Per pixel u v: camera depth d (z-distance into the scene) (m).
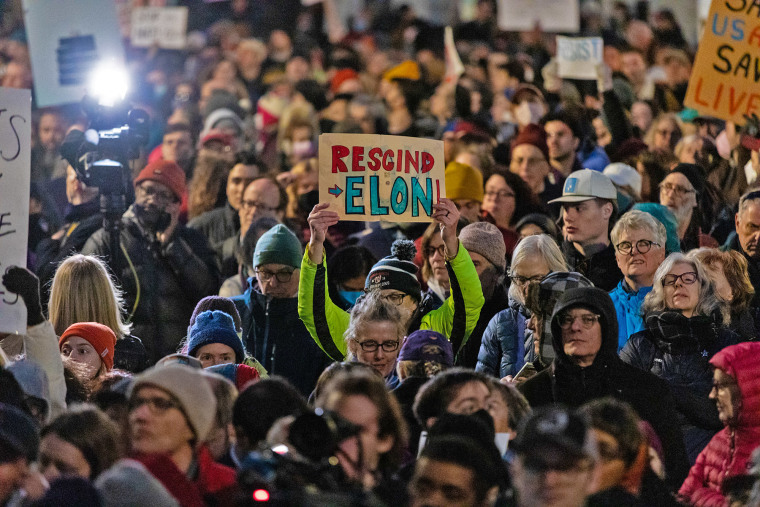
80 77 27.27
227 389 13.04
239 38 51.31
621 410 11.81
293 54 48.78
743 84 22.47
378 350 16.03
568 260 20.72
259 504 10.00
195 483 11.79
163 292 22.95
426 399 13.09
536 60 43.09
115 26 27.41
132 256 22.92
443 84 39.88
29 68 41.47
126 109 20.94
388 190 17.83
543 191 27.27
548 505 9.78
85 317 18.11
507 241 23.12
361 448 10.91
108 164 20.78
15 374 14.00
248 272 23.31
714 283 18.06
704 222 23.98
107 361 17.09
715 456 14.76
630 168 24.64
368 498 10.38
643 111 34.28
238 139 32.56
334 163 17.83
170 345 22.78
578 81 32.94
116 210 20.94
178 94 40.53
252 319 20.20
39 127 35.19
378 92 43.69
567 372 14.84
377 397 11.74
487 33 47.16
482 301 17.58
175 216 23.64
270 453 10.44
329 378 14.82
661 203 23.30
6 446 11.25
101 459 11.71
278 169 34.25
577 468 9.80
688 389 16.28
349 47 47.25
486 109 36.25
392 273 17.97
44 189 28.70
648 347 16.73
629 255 18.77
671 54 40.97
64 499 10.18
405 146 17.94
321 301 17.72
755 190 20.28
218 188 28.20
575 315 14.66
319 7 54.53
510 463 12.68
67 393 16.20
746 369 14.60
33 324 14.76
